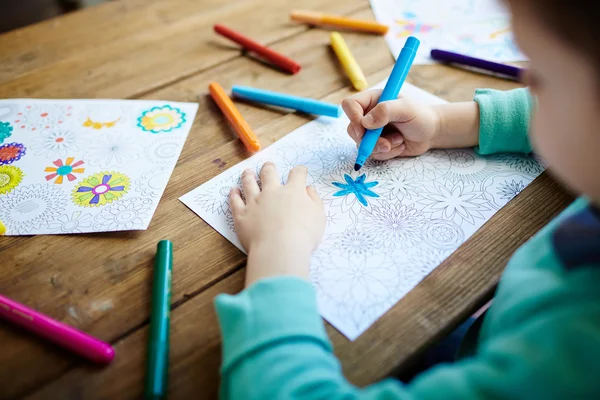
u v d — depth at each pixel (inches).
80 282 21.0
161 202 24.2
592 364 13.2
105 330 19.4
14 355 18.8
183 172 25.8
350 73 31.2
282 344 16.8
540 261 17.3
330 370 16.6
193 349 18.7
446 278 20.4
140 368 18.3
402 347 18.3
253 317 17.4
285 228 21.0
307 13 36.1
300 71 32.4
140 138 27.9
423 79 30.9
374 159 26.2
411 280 20.3
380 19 36.3
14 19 56.5
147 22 36.7
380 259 21.1
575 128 13.5
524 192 23.8
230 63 33.2
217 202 24.0
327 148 27.0
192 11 37.6
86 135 28.1
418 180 24.9
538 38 13.3
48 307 20.2
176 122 28.8
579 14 12.0
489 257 21.1
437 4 37.3
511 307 16.7
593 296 14.2
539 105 14.7
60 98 30.7
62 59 33.7
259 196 23.0
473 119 25.9
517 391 13.7
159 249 21.6
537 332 14.4
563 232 16.2
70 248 22.3
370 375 17.6
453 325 19.2
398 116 25.2
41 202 24.4
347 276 20.6
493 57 32.2
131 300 20.4
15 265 21.8
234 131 28.3
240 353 16.7
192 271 21.2
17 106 30.1
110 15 37.4
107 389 17.7
